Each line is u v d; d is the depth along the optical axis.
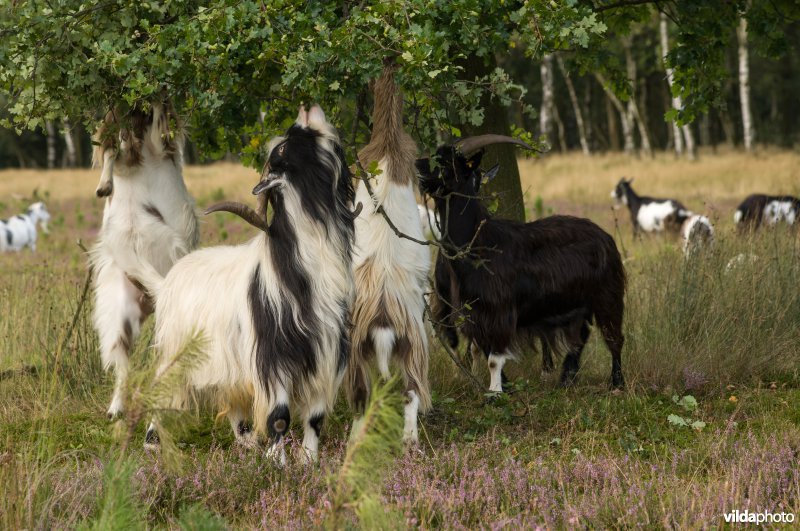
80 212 30.45
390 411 3.73
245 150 9.39
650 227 24.92
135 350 9.30
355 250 7.13
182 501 5.95
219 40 7.02
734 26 11.09
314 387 6.38
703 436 7.52
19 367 9.52
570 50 10.60
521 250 8.80
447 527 5.38
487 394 8.33
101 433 7.65
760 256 11.33
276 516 5.64
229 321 6.46
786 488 5.97
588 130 73.56
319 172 6.24
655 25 47.25
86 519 5.34
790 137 73.12
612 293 9.32
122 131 7.91
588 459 6.72
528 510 5.64
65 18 7.38
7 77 7.55
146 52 7.24
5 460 5.75
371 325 7.05
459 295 8.53
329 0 7.66
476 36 7.20
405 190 7.20
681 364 9.22
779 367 9.55
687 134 50.16
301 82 7.07
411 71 6.59
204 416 8.09
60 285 13.56
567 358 9.48
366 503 3.83
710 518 5.42
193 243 8.40
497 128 10.83
